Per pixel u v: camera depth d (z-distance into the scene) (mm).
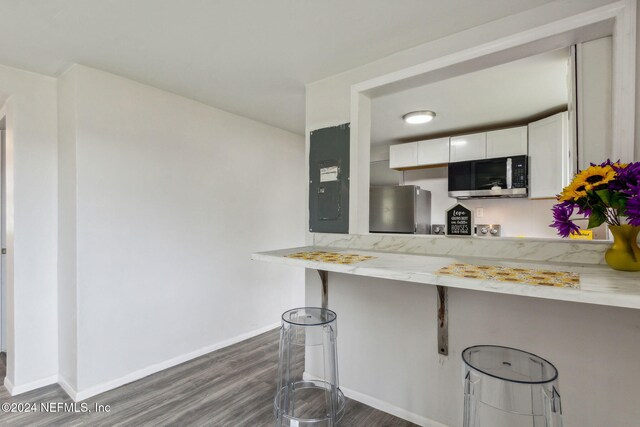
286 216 3791
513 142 3270
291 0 1523
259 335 3398
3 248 2945
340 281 2232
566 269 1367
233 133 3180
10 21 1679
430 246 1902
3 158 2957
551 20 1518
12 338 2195
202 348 2893
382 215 4047
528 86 2477
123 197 2363
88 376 2182
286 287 3760
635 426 1359
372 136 4090
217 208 3029
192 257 2820
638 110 1353
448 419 1809
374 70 2115
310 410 2045
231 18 1668
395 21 1688
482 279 1164
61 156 2295
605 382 1413
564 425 1490
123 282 2363
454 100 2775
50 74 2297
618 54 1379
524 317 1589
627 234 1257
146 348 2498
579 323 1464
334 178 2301
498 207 3748
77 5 1555
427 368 1878
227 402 2143
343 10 1600
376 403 2064
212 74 2330
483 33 1708
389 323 2018
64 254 2254
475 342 1720
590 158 1521
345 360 2211
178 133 2713
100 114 2244
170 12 1615
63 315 2271
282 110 3090
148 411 2035
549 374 1269
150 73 2305
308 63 2150
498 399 1521
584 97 1544
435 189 4230
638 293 938
